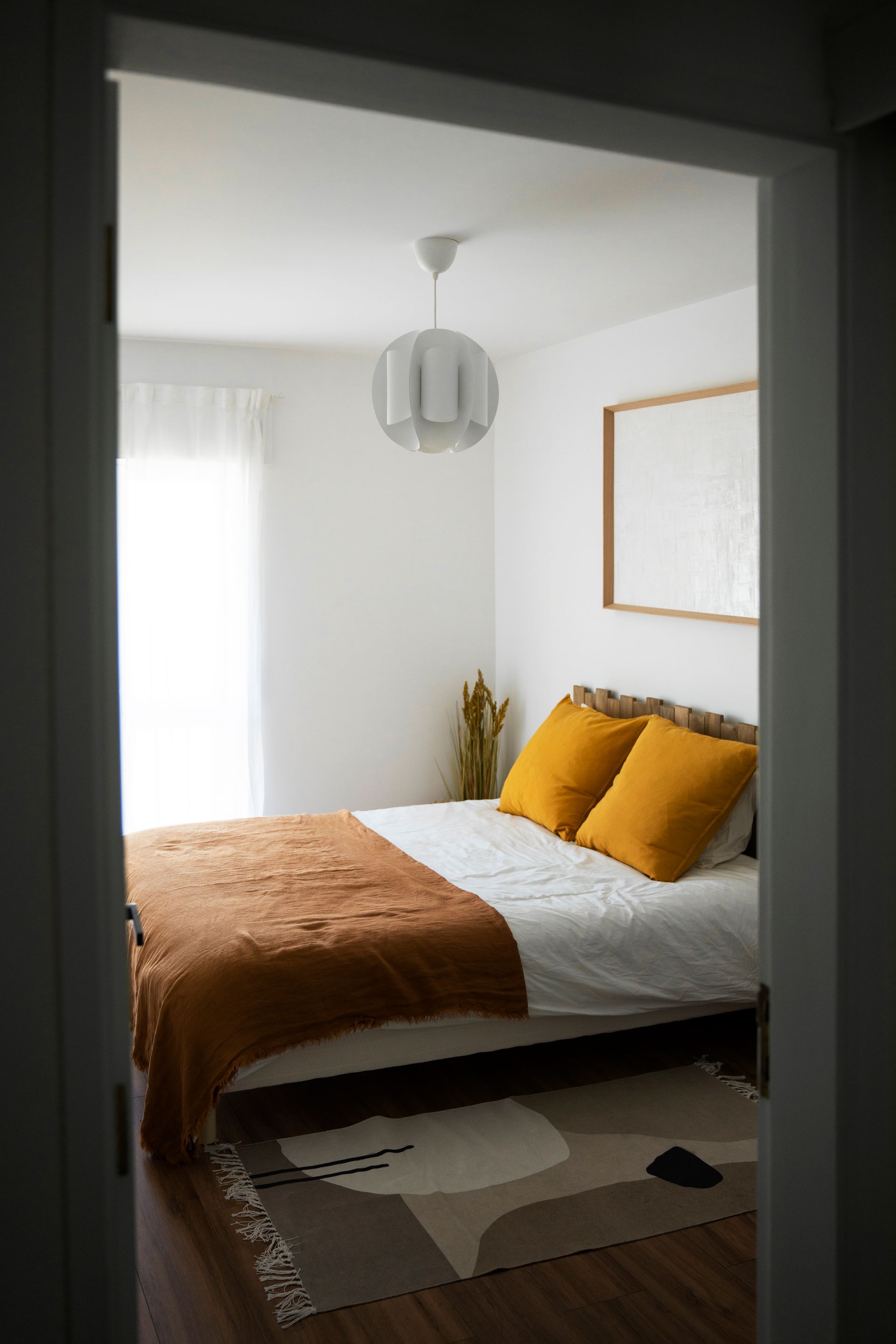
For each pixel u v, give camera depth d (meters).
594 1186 2.78
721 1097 3.27
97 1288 1.05
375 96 1.15
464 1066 3.51
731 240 3.36
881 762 1.36
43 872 1.01
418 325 4.68
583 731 4.48
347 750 5.56
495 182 2.84
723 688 4.21
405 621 5.64
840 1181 1.34
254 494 5.18
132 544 5.04
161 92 2.26
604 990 3.27
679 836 3.73
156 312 4.42
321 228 3.25
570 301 4.21
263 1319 2.27
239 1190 2.76
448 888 3.61
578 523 5.05
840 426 1.31
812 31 1.29
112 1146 1.06
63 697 1.01
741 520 4.04
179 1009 2.90
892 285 1.35
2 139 0.97
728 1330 2.23
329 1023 2.94
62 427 1.00
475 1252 2.50
